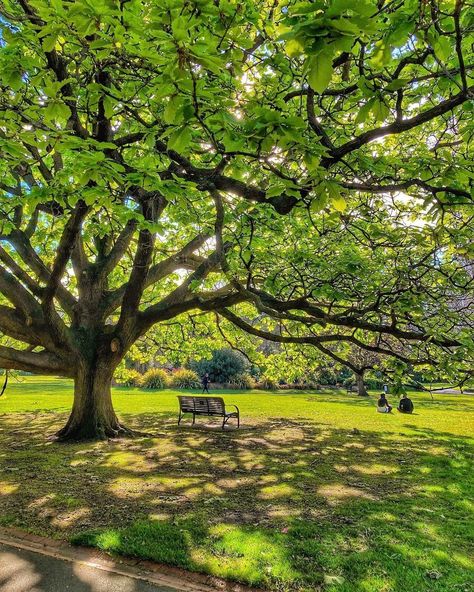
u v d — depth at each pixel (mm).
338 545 4465
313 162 2549
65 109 2824
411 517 5344
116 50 3105
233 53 2893
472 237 5293
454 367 5422
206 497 6008
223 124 2475
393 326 6242
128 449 9109
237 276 6938
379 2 2602
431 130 6582
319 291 6168
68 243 7027
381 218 6496
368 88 2584
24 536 4645
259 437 11094
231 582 3773
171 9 2055
